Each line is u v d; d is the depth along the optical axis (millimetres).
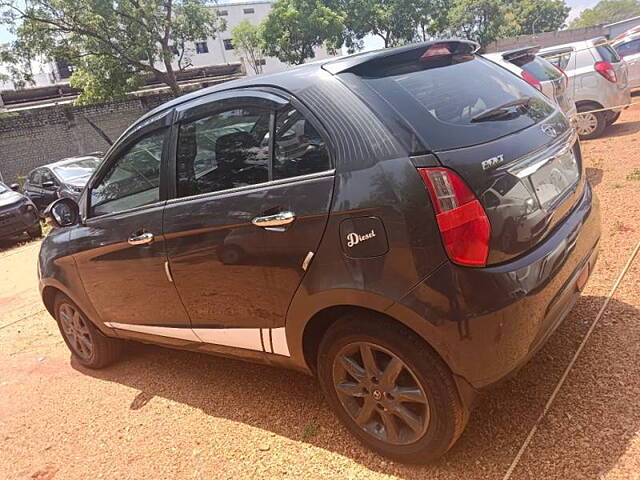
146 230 3158
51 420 3596
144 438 3164
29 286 7125
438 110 2354
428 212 2096
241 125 2742
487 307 2084
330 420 2943
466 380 2178
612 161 7117
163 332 3420
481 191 2125
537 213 2314
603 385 2715
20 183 17250
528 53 6453
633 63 13148
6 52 22625
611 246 4289
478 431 2596
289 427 2967
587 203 2824
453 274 2086
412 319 2158
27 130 20734
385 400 2424
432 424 2291
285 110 2559
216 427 3119
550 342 3170
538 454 2377
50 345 4941
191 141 2994
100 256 3533
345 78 2459
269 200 2531
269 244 2545
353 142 2297
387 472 2482
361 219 2223
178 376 3842
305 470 2605
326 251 2346
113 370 4168
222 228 2734
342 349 2492
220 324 2992
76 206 3771
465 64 2875
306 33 32438
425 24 37344
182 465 2842
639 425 2404
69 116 21812
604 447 2332
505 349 2145
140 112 24234
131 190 3350
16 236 11430
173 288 3139
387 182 2168
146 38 23219
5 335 5391
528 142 2430
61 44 23203
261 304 2709
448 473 2387
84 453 3145
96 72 23969
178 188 3039
